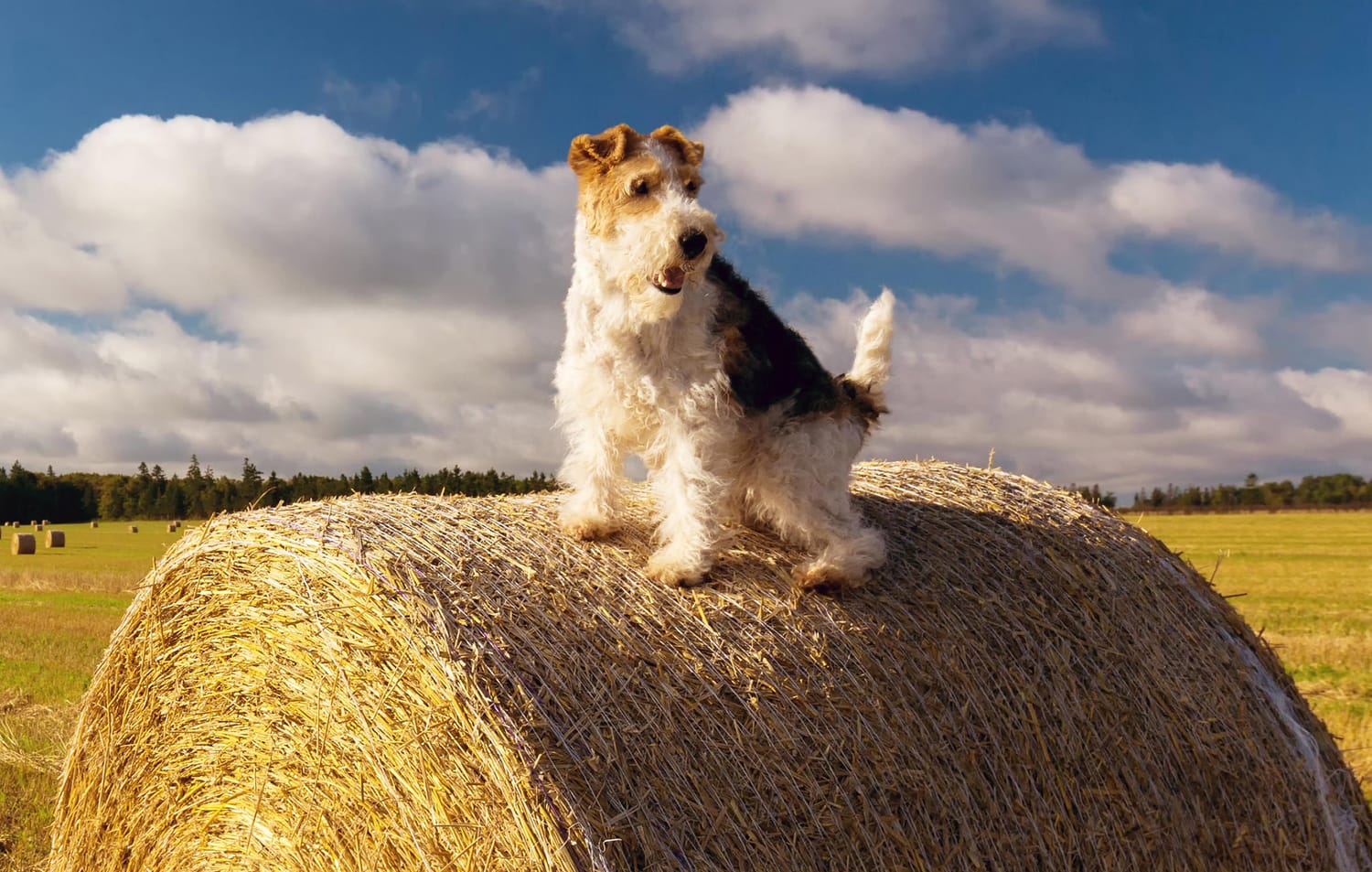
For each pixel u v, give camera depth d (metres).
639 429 2.38
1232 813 2.45
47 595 7.99
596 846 1.99
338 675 2.21
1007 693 2.35
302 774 2.27
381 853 2.15
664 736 2.09
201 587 2.42
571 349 2.39
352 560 2.21
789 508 2.39
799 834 2.11
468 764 2.05
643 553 2.35
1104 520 2.70
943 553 2.50
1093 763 2.36
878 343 2.59
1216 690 2.54
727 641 2.21
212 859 2.43
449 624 2.11
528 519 2.41
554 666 2.11
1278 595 7.96
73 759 2.69
